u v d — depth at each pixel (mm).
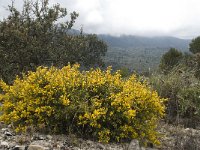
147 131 6836
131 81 7883
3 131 6449
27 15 16750
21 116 6648
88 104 6848
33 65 15422
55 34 17094
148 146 6820
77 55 17891
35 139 6109
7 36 14695
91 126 6551
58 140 6164
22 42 15047
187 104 9055
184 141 6734
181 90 9438
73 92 6844
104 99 6824
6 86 7414
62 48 16797
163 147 6781
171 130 7883
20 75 14617
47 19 16500
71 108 6531
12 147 5582
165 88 9758
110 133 6656
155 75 10617
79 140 6301
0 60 14539
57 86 6820
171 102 9422
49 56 15953
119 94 6730
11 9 16562
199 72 11648
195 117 9070
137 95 7016
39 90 6727
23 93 6965
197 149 6441
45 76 7008
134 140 6480
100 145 6215
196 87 9516
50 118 6676
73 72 7273
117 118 6656
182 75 10016
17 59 14953
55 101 6648
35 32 16156
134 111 6539
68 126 6637
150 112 7184
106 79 7207
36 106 6754
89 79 7066
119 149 6215
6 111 7109
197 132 7801
